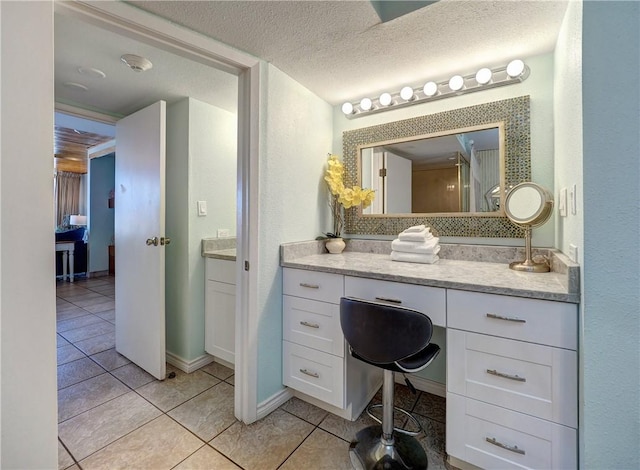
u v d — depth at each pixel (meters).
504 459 1.16
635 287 0.90
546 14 1.29
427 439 1.50
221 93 2.13
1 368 0.84
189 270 2.23
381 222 2.16
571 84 1.13
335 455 1.39
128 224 2.33
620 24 0.89
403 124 2.05
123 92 2.10
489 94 1.78
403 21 1.34
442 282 1.28
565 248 1.28
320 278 1.65
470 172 1.84
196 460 1.36
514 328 1.14
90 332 2.93
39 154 0.89
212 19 1.30
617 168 0.90
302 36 1.44
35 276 0.89
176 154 2.30
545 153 1.63
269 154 1.72
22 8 0.86
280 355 1.81
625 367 0.91
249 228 1.61
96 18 1.13
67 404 1.78
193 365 2.24
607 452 0.94
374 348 1.21
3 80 0.83
